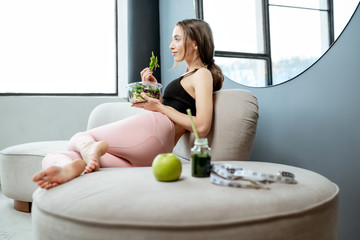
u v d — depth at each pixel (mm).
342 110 1466
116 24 3477
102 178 1065
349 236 1464
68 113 3119
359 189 1402
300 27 1642
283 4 1748
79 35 3416
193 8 2623
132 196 868
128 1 3211
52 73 3320
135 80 3176
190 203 815
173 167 1004
